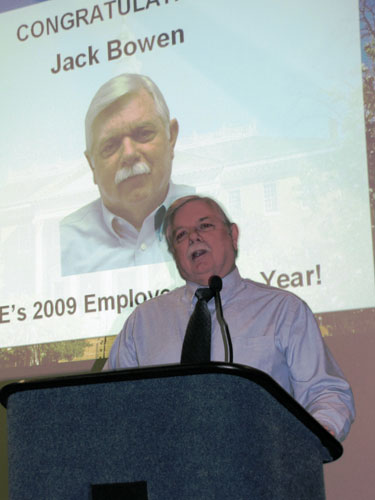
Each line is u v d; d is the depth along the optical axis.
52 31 2.88
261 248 2.38
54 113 2.81
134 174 2.62
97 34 2.80
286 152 2.41
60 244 2.68
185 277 2.16
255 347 1.88
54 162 2.77
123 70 2.73
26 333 2.64
